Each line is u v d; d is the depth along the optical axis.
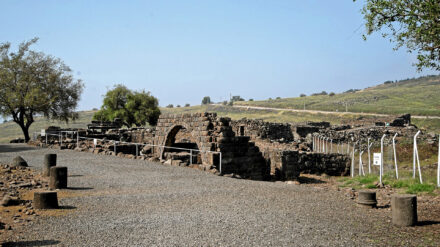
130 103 72.88
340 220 10.10
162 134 29.09
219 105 132.75
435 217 10.59
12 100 38.22
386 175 18.31
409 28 11.29
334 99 123.56
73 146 29.41
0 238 8.03
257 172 24.98
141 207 11.12
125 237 8.29
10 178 15.22
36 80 39.75
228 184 15.57
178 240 8.11
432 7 10.44
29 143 33.38
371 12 11.84
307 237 8.47
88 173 17.62
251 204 11.70
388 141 31.98
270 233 8.69
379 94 125.75
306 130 41.91
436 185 14.69
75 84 43.28
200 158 24.27
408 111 84.19
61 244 7.78
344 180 21.81
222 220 9.72
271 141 35.94
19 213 10.13
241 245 7.84
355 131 37.84
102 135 35.41
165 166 21.08
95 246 7.70
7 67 38.66
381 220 10.27
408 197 9.67
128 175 17.38
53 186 13.84
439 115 77.69
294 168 24.27
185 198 12.48
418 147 28.00
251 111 109.38
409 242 8.27
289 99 138.62
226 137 23.20
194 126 25.02
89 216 10.00
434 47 11.16
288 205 11.73
